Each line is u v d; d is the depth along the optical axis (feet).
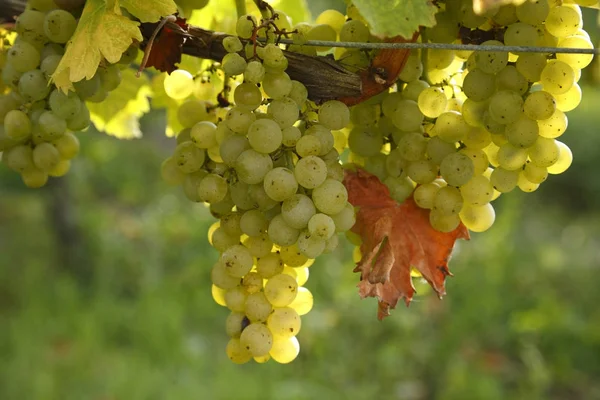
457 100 1.93
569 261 11.91
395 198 1.90
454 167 1.81
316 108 1.81
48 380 7.89
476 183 1.86
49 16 1.85
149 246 11.80
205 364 8.54
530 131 1.78
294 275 1.88
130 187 14.29
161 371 8.38
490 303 9.36
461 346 9.00
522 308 10.03
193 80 2.00
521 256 11.48
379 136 1.92
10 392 7.75
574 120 16.43
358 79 1.79
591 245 13.32
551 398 8.68
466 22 1.82
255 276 1.83
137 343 9.01
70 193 11.32
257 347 1.80
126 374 8.15
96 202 13.69
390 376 8.45
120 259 11.30
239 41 1.77
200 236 11.76
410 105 1.86
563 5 1.82
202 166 1.92
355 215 1.87
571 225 14.37
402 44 1.75
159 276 10.87
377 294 1.82
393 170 1.90
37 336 8.95
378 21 1.66
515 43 1.77
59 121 1.90
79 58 1.78
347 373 8.47
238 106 1.78
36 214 13.69
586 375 9.09
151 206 13.66
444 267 1.86
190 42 1.90
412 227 1.87
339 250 9.82
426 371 8.64
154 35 1.80
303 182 1.72
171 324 8.99
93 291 10.73
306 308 1.89
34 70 1.90
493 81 1.80
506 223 10.09
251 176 1.74
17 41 1.91
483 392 8.00
